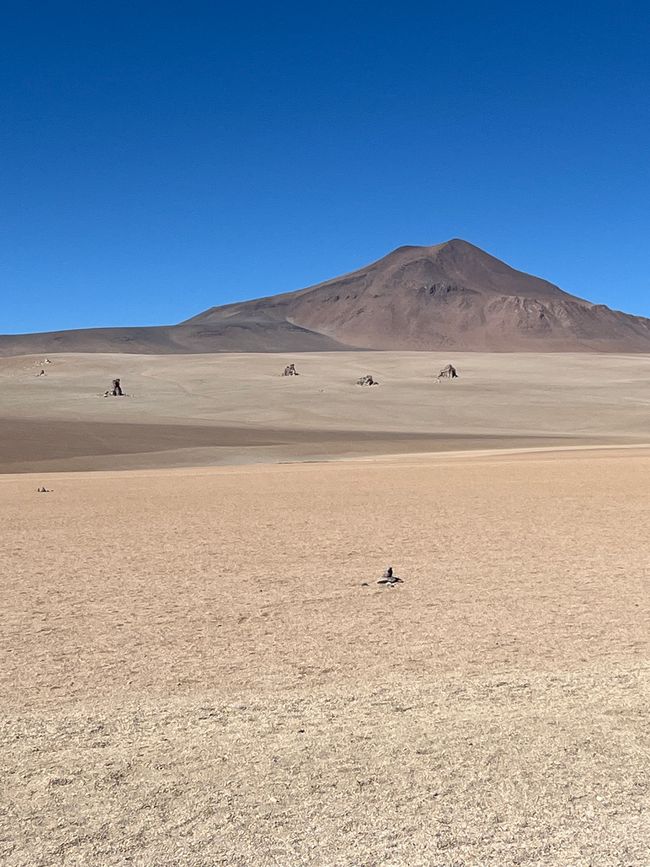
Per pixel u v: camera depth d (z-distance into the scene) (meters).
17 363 196.00
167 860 6.15
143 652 12.13
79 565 20.00
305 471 57.03
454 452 86.62
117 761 7.91
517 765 7.55
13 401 146.12
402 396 152.38
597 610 14.20
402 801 6.92
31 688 10.48
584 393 153.38
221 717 9.12
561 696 9.48
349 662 11.35
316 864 6.06
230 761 7.82
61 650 12.34
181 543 23.39
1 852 6.32
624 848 6.18
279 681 10.52
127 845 6.37
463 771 7.45
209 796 7.10
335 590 16.44
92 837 6.50
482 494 36.09
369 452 92.75
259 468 65.69
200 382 167.25
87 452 90.94
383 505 32.47
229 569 19.05
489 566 18.75
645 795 6.95
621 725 8.47
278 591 16.47
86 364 192.25
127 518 29.86
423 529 25.17
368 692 9.90
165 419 128.62
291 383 165.88
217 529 26.28
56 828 6.65
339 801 6.95
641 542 21.83
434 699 9.52
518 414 136.12
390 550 21.33
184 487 44.50
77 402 145.12
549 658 11.26
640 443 99.75
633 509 29.30
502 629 13.02
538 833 6.40
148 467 78.56
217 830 6.54
